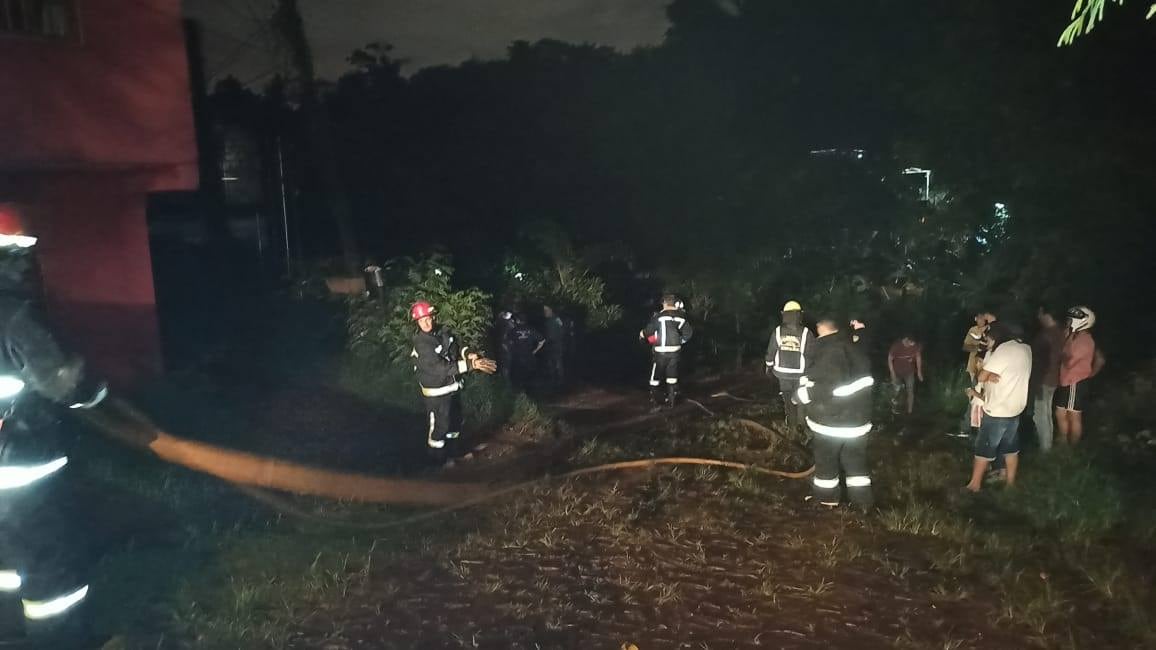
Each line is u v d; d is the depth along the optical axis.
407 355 11.59
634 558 6.29
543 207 27.33
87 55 8.95
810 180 19.55
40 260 9.17
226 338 13.90
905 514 6.98
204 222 21.89
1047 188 11.61
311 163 25.86
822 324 7.27
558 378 13.66
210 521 6.74
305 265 21.39
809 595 5.68
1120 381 10.20
